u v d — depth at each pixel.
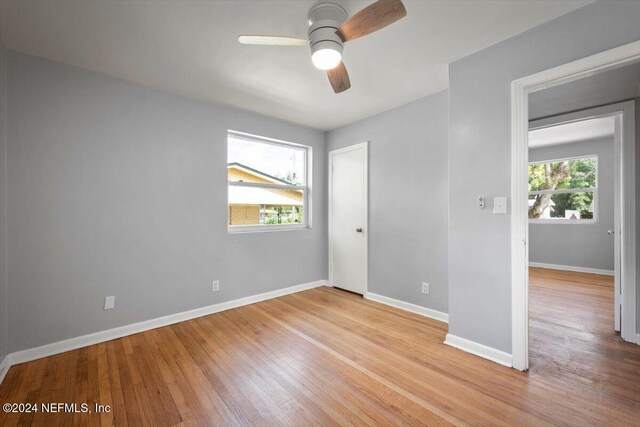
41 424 1.47
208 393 1.71
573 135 4.65
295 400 1.64
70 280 2.27
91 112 2.37
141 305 2.62
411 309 3.10
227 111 3.21
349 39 1.67
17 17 1.71
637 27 1.53
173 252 2.81
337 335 2.51
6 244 2.00
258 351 2.22
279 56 2.17
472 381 1.81
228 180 3.35
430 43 2.03
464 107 2.21
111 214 2.46
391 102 3.10
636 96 2.38
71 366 2.00
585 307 3.17
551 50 1.79
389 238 3.34
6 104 2.01
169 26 1.82
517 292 1.92
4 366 1.93
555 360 2.05
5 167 1.99
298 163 4.05
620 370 1.91
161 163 2.74
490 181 2.06
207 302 3.05
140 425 1.46
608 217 4.79
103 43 2.00
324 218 4.22
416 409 1.56
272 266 3.62
